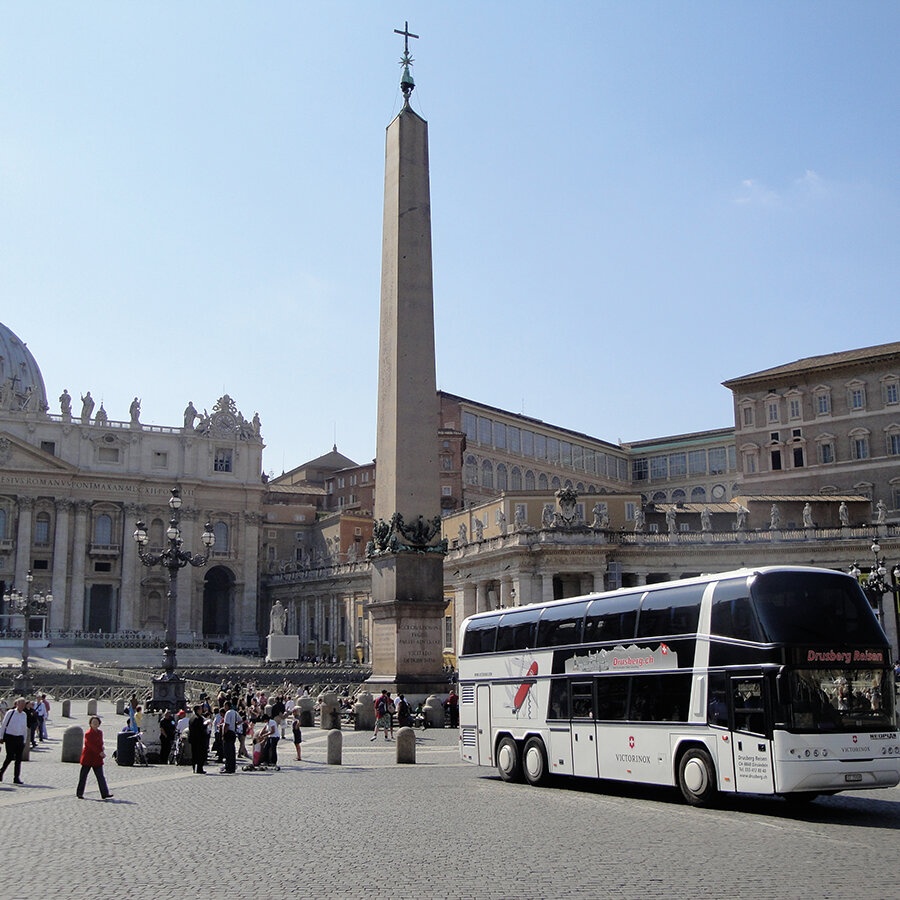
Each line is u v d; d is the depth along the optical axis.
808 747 16.36
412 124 36.56
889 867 12.33
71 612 110.62
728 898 10.65
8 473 109.19
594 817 16.72
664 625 19.05
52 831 15.27
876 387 92.31
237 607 118.62
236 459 121.56
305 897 10.72
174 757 27.00
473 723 24.36
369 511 122.56
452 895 10.80
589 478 131.12
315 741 33.31
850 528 70.88
